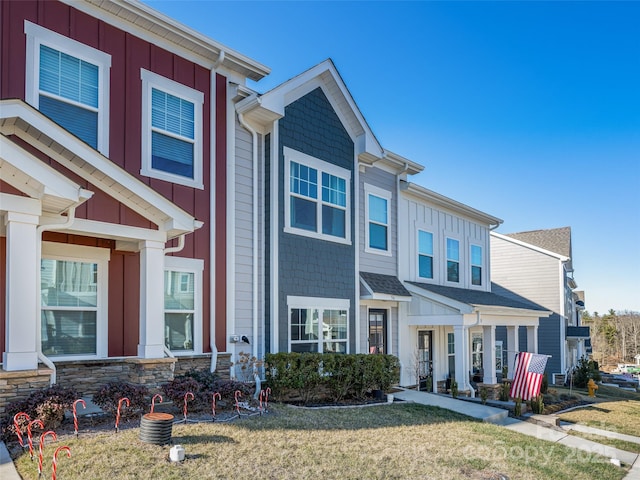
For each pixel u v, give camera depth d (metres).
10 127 6.70
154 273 7.80
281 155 10.84
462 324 13.89
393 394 12.24
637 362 60.88
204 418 7.30
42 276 7.76
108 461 5.15
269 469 5.49
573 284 33.72
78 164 7.16
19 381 6.05
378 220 14.42
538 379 12.33
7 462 5.06
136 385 7.19
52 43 7.92
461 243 18.70
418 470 6.17
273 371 9.76
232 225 10.12
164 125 9.28
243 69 10.54
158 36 9.31
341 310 11.95
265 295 10.47
